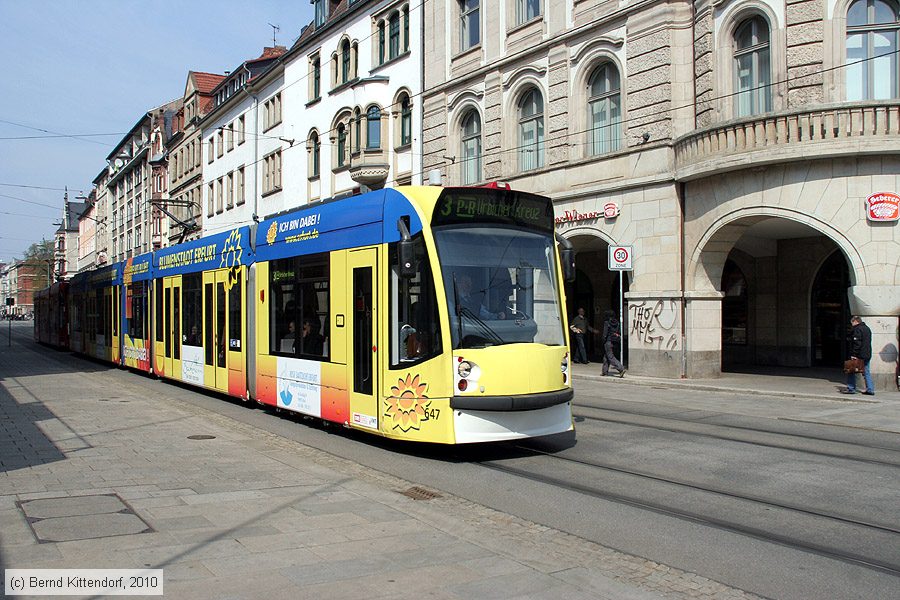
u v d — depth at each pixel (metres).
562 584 5.06
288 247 12.52
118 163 81.81
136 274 21.75
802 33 17.12
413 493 7.79
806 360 22.78
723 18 18.70
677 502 7.44
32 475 8.29
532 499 7.58
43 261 134.00
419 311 9.34
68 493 7.43
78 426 11.94
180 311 17.83
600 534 6.40
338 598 4.71
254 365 13.77
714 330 19.78
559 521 6.80
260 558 5.46
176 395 16.88
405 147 31.06
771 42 17.70
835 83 16.81
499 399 9.04
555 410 9.73
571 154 23.09
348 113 34.50
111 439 10.73
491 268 9.54
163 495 7.39
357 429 10.79
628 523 6.72
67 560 5.37
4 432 11.30
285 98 40.22
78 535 5.98
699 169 18.64
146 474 8.39
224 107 48.25
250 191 44.94
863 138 16.12
